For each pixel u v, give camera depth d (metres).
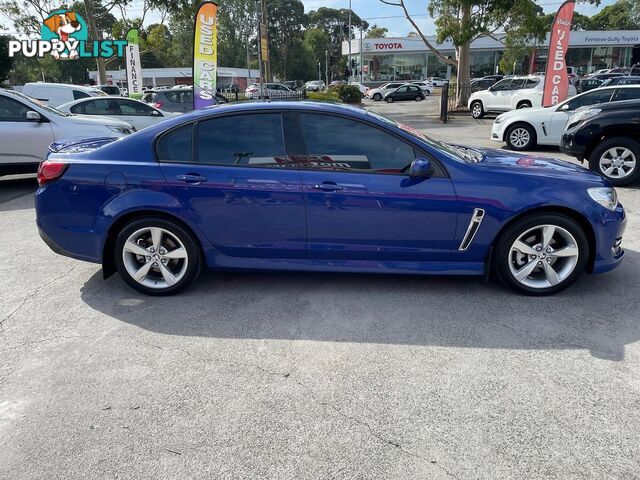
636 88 10.40
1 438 2.50
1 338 3.48
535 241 3.88
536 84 20.12
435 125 19.25
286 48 85.69
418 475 2.22
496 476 2.21
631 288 4.09
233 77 64.56
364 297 4.02
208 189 3.81
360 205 3.74
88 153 4.01
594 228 3.76
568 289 4.08
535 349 3.21
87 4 27.83
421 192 3.71
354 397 2.77
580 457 2.30
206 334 3.49
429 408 2.66
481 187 3.70
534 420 2.55
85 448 2.42
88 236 3.96
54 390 2.88
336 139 3.81
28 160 8.05
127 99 12.20
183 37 72.50
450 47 48.34
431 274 3.92
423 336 3.40
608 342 3.28
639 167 7.55
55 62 68.38
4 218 6.70
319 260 3.96
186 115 3.97
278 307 3.88
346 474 2.23
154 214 3.93
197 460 2.33
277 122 3.85
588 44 47.03
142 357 3.21
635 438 2.41
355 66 52.94
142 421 2.61
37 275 4.64
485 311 3.73
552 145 12.20
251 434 2.50
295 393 2.81
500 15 21.28
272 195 3.79
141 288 4.08
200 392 2.84
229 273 4.58
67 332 3.55
